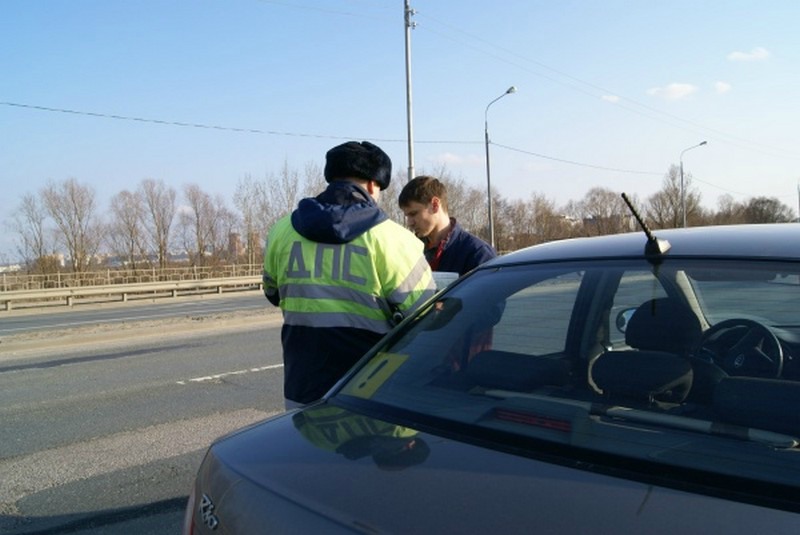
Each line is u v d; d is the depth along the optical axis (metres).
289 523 1.41
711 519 1.21
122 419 6.18
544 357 2.02
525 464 1.48
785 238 1.92
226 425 5.90
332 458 1.62
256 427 1.99
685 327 1.95
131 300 27.39
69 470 4.71
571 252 2.31
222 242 54.91
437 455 1.57
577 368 1.92
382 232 2.70
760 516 1.21
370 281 2.68
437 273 3.60
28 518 3.86
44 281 32.44
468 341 2.14
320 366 2.72
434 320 2.31
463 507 1.32
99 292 26.17
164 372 8.69
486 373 1.98
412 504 1.36
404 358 2.17
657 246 2.04
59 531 3.68
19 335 12.72
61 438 5.57
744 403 1.56
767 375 1.79
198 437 5.52
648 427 1.57
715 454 1.42
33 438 5.60
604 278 2.11
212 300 26.83
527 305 2.19
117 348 11.22
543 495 1.34
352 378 2.20
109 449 5.21
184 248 55.00
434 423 1.77
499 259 2.55
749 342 2.05
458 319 2.25
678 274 1.93
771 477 1.32
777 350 2.02
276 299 3.22
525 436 1.62
